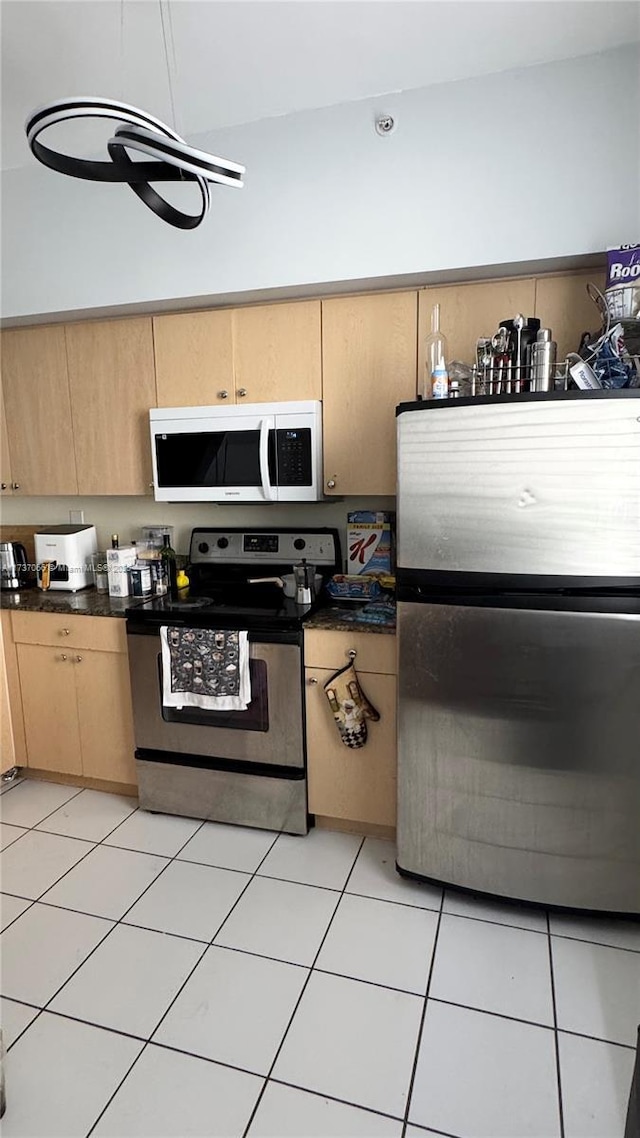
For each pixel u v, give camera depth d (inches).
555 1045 59.6
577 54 71.6
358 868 86.1
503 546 68.2
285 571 107.3
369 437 90.7
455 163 77.7
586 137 72.9
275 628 88.3
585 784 70.2
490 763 73.3
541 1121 53.2
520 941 72.7
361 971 68.7
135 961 70.4
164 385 100.2
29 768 112.9
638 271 67.9
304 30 66.9
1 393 111.3
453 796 76.0
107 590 112.6
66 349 105.7
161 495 100.7
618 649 66.7
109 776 103.9
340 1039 60.7
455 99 76.6
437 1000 64.8
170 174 53.2
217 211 88.4
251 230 87.4
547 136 74.1
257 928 75.2
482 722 72.8
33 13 63.7
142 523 120.4
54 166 49.6
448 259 79.3
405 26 66.3
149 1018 63.2
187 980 67.7
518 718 71.1
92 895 81.1
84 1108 54.6
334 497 101.0
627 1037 60.3
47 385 108.1
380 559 100.7
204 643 89.7
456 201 78.2
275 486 94.3
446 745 75.2
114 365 103.0
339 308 89.4
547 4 63.1
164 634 91.7
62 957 71.0
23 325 107.4
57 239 97.3
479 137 76.4
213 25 65.7
